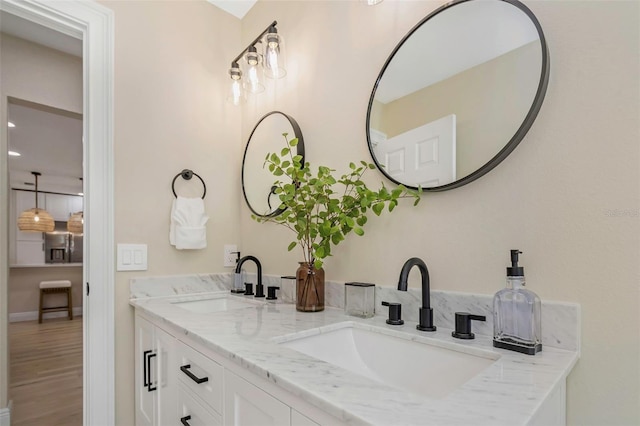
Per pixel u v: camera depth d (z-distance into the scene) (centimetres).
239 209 194
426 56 106
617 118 71
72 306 520
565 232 77
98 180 147
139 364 141
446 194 100
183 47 179
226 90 195
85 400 139
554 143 80
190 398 98
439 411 48
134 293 153
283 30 170
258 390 69
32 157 466
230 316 116
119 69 155
